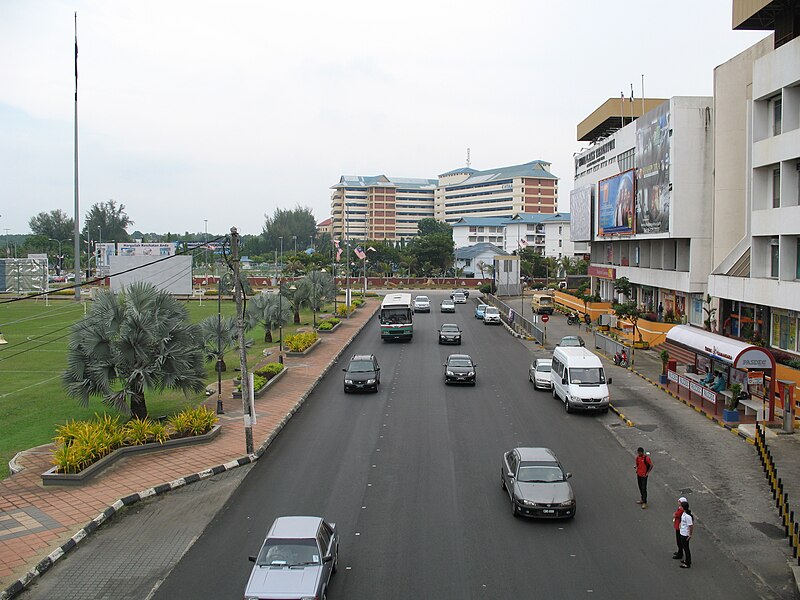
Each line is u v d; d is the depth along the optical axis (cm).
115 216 18862
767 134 3459
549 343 5156
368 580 1448
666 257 5103
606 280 7012
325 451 2427
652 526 1742
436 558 1555
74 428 2284
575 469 2205
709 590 1399
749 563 1527
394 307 5256
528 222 15112
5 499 1922
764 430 2580
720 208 4178
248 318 4984
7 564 1518
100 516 1791
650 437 2584
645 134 5062
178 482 2067
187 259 8912
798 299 3005
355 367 3531
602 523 1761
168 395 3291
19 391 3356
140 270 8856
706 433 2631
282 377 3756
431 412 3003
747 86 4044
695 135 4450
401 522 1770
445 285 12312
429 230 18950
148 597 1386
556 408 3086
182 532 1723
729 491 1994
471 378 3578
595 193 6881
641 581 1439
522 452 1959
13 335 5425
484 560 1542
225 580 1458
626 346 4694
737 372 2955
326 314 7212
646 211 5031
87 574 1495
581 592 1389
